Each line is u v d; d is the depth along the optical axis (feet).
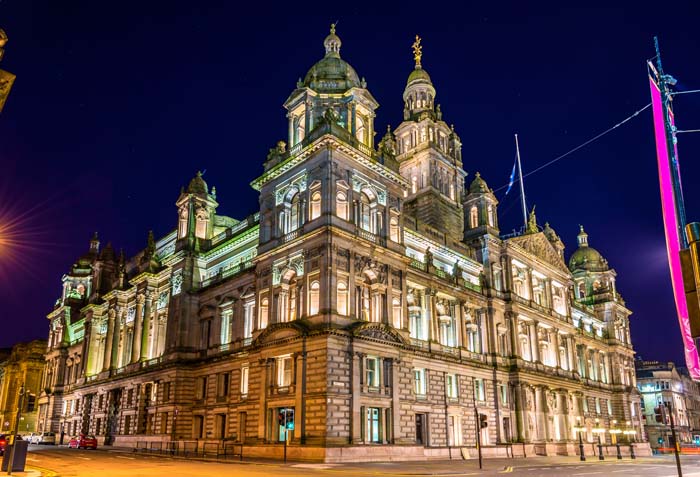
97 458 155.74
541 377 252.83
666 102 89.15
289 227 189.98
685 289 29.68
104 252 353.51
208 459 150.61
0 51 60.80
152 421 226.79
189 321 227.61
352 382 159.22
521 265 269.44
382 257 186.60
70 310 369.50
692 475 110.73
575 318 330.75
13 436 97.71
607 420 326.85
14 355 415.23
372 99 202.18
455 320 226.38
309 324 165.58
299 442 154.61
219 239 241.14
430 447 176.65
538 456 224.33
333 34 219.82
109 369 275.18
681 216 81.10
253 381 178.29
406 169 296.51
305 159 186.09
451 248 243.19
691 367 70.85
